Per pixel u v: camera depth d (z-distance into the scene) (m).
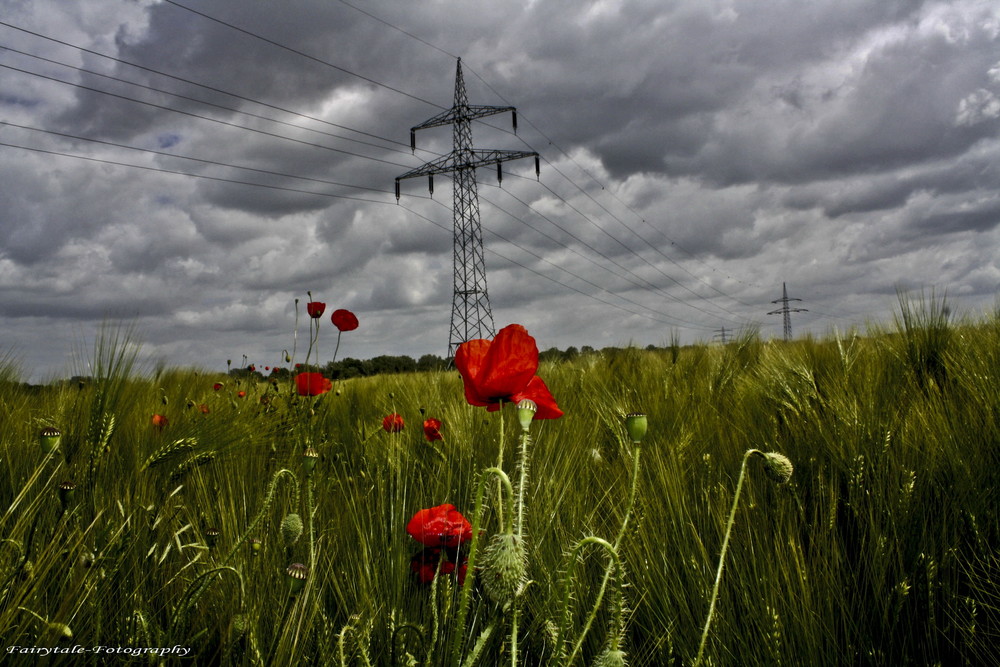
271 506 1.94
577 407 3.90
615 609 0.94
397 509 1.99
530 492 2.14
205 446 2.52
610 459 2.83
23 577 1.26
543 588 1.66
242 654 1.37
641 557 1.76
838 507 2.22
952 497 2.04
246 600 1.28
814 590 1.75
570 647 1.52
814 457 2.36
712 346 6.60
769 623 1.57
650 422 2.91
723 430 2.92
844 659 1.60
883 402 2.72
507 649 1.38
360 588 1.64
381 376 5.80
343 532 2.01
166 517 1.86
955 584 1.78
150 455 2.24
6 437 2.26
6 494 1.89
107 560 1.45
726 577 1.72
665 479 2.12
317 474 2.34
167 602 1.55
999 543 1.90
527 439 0.99
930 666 1.61
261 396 3.95
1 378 3.58
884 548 1.85
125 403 2.46
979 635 1.64
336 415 4.11
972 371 2.82
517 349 1.06
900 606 1.66
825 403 2.78
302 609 1.30
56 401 3.10
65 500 1.36
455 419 3.00
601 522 2.14
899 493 2.02
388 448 2.55
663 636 1.57
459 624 0.95
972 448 2.20
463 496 2.32
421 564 1.51
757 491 2.17
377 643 1.41
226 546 1.70
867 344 4.48
